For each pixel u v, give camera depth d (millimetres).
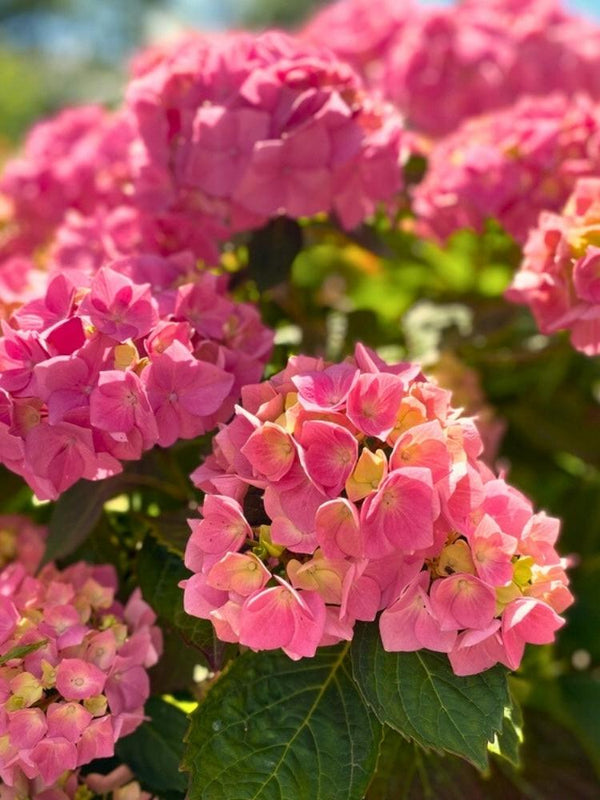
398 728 595
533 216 856
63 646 638
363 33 1150
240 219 787
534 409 995
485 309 974
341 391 604
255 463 592
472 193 861
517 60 1129
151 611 683
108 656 650
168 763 685
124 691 653
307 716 635
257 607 585
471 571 596
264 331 711
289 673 646
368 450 583
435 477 589
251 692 640
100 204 917
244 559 589
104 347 634
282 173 759
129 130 877
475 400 905
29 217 946
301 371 618
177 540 700
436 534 592
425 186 900
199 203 799
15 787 633
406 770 697
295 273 1061
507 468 960
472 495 593
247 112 754
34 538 750
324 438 587
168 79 792
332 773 622
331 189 771
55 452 636
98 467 642
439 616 586
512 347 982
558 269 738
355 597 595
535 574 605
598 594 942
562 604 610
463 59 1111
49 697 633
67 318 633
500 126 911
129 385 623
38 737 620
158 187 800
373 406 594
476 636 584
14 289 786
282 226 821
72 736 622
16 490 799
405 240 1004
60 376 624
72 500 709
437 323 971
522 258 956
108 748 632
